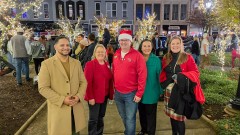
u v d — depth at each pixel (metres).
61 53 3.09
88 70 3.71
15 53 7.91
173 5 34.03
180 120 3.68
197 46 11.93
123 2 32.69
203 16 25.98
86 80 3.44
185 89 3.54
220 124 4.65
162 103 6.34
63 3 31.66
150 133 4.13
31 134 4.53
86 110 5.83
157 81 3.98
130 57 3.69
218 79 8.58
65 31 18.14
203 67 11.86
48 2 31.27
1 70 8.29
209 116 5.36
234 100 5.49
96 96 3.83
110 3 32.53
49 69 3.04
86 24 32.41
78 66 3.28
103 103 4.06
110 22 28.19
